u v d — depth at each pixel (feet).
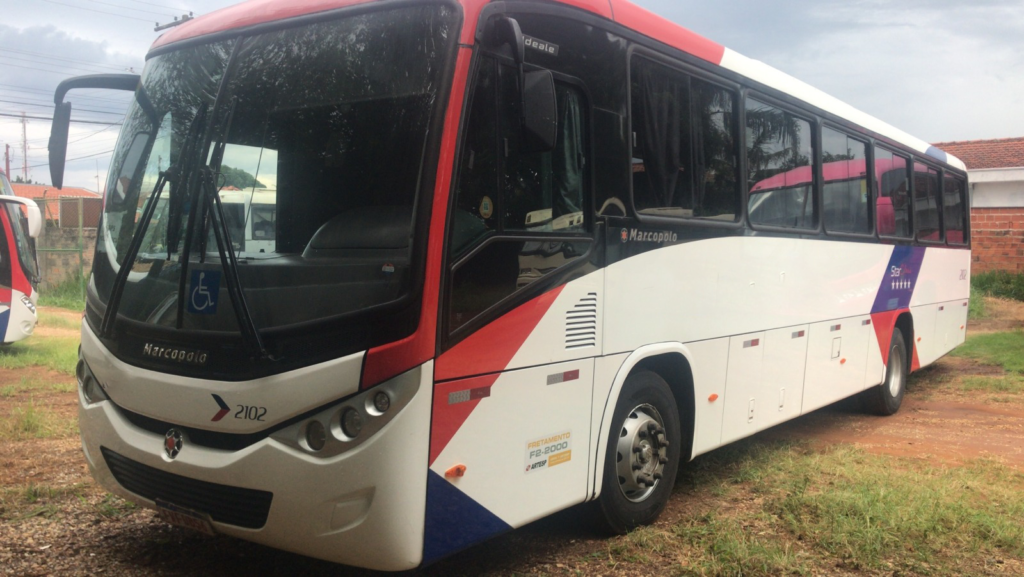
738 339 19.07
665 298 16.16
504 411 12.17
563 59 13.57
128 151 14.46
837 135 25.05
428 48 11.69
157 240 13.34
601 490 14.88
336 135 11.94
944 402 33.47
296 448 11.03
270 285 11.50
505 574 13.73
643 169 15.66
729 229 18.49
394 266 10.90
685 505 17.84
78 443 21.34
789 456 21.88
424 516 10.92
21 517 15.56
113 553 14.06
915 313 32.55
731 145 18.92
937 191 35.81
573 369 13.62
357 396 10.75
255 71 12.93
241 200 12.27
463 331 11.39
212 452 11.67
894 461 22.39
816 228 23.32
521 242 12.49
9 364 35.60
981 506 17.94
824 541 15.34
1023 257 72.74
